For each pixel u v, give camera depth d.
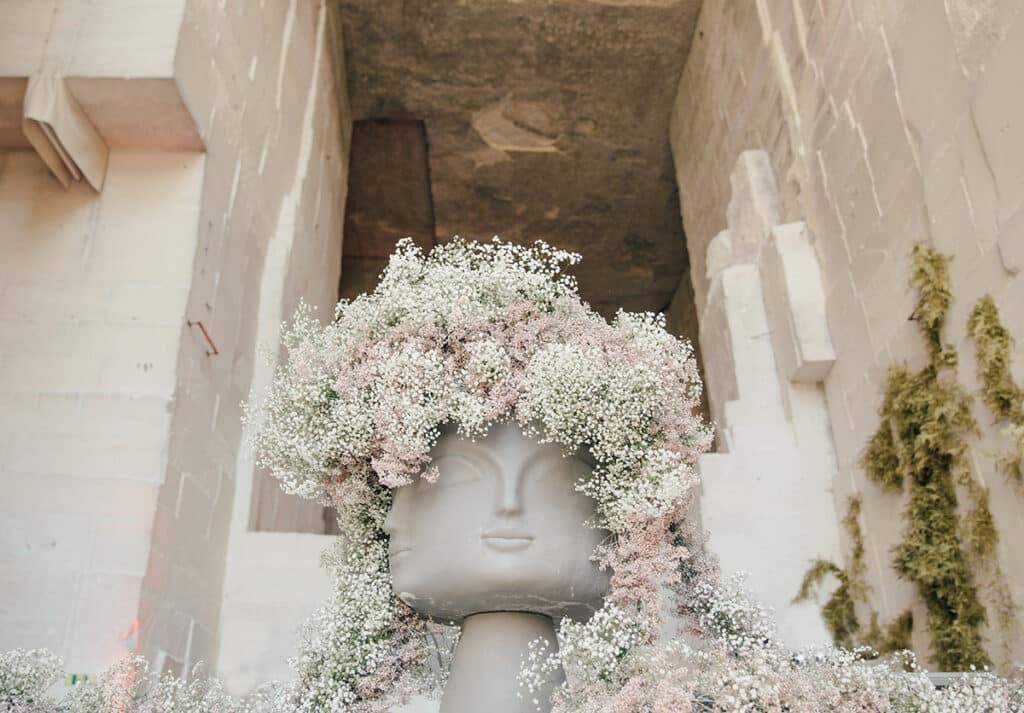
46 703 2.59
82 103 3.96
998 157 3.40
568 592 2.16
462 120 8.77
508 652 2.20
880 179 4.43
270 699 2.66
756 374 5.26
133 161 4.21
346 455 2.35
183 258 4.04
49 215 4.07
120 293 3.94
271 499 5.03
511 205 9.55
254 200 5.18
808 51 5.50
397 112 8.69
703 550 2.38
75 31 3.93
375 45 8.18
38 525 3.51
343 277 10.05
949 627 3.49
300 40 6.54
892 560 3.86
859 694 1.93
